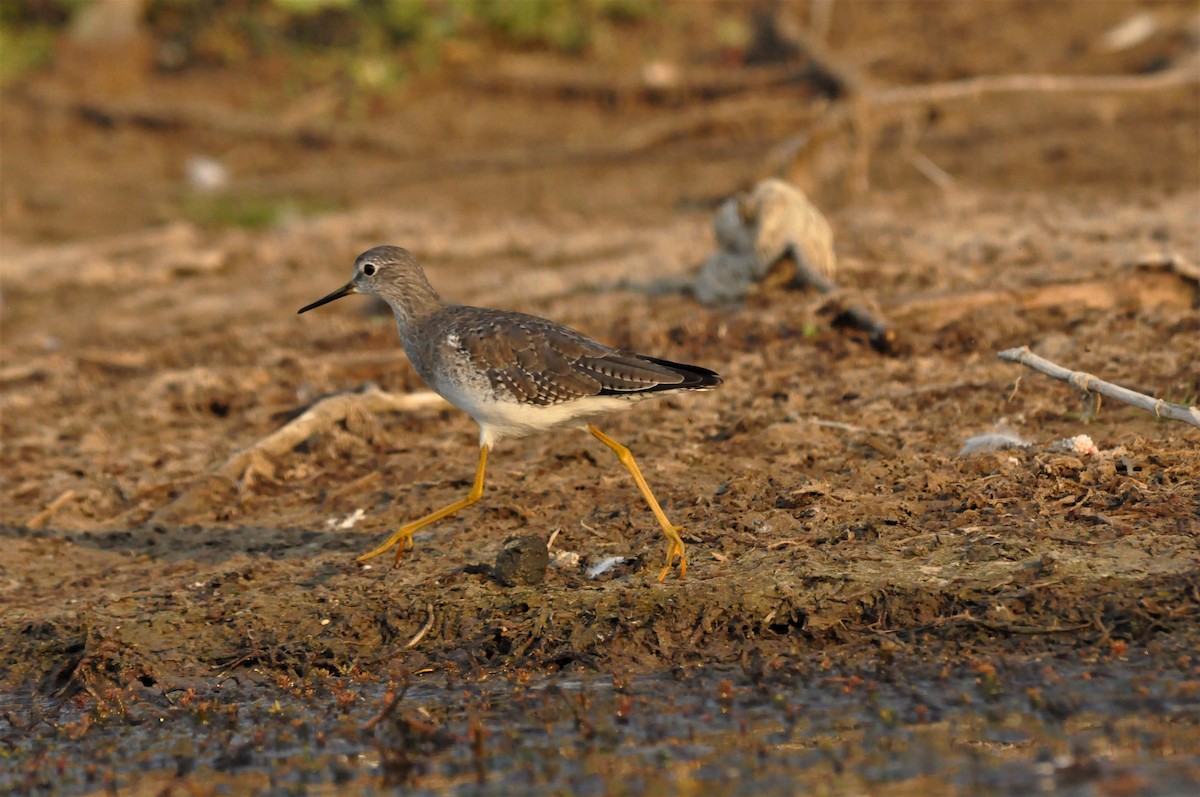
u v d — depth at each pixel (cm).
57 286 2091
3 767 886
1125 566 924
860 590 938
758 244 1598
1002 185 2114
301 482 1289
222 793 833
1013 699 843
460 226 2250
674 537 999
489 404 1044
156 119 2853
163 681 968
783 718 853
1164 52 2578
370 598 1020
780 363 1426
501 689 918
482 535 1107
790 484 1118
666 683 905
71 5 3131
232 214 2447
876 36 2939
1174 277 1459
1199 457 1059
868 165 2325
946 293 1523
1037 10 2930
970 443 1145
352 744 878
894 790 769
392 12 3025
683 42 3077
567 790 801
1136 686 838
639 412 1341
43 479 1346
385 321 1764
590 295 1747
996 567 943
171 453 1375
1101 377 1272
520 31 3062
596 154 2559
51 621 1034
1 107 2916
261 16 3105
